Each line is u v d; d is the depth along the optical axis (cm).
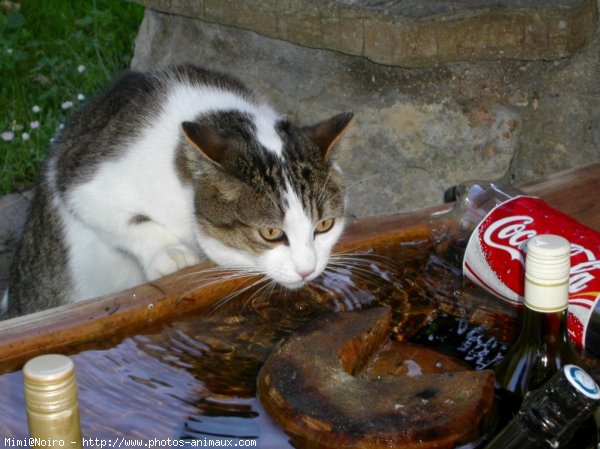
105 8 266
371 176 153
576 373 61
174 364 84
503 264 89
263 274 106
